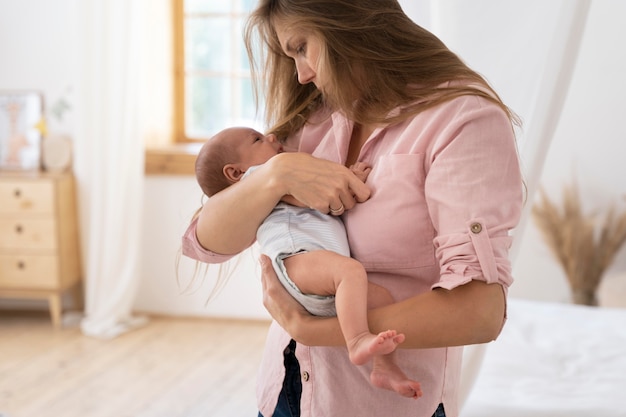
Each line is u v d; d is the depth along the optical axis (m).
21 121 4.77
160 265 4.79
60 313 4.62
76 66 4.51
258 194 1.37
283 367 1.46
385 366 1.25
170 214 4.73
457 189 1.17
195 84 5.00
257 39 1.62
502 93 1.70
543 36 1.66
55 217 4.45
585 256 4.02
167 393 3.64
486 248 1.14
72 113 4.76
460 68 1.31
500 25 1.70
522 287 4.29
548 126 1.66
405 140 1.29
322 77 1.34
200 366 4.01
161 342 4.37
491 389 2.29
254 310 4.75
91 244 4.57
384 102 1.31
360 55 1.30
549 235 4.09
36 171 4.73
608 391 2.26
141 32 4.54
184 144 5.04
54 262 4.49
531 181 1.68
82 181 4.62
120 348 4.27
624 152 4.13
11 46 4.77
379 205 1.28
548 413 2.11
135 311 4.86
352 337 1.19
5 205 4.47
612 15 4.06
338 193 1.31
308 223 1.34
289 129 1.62
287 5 1.35
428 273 1.29
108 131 4.51
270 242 1.35
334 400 1.36
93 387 3.71
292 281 1.31
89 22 4.44
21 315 4.85
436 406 1.36
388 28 1.33
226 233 1.43
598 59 4.11
